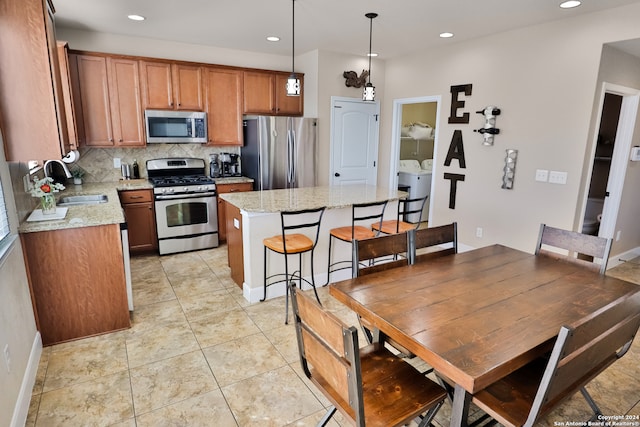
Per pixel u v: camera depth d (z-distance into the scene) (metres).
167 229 4.42
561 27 3.49
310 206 3.13
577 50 3.41
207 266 4.12
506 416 1.39
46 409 1.97
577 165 3.50
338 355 1.29
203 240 4.68
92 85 4.06
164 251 4.45
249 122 4.86
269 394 2.12
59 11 3.44
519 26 3.75
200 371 2.32
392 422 1.34
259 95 5.02
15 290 2.07
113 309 2.73
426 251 4.86
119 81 4.18
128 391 2.12
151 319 2.95
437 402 1.47
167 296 3.37
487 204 4.30
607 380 2.29
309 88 5.21
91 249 2.59
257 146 4.71
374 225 3.63
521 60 3.83
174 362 2.40
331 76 5.10
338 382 1.31
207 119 4.72
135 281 3.69
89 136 4.13
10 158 2.21
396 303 1.65
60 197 3.49
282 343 2.64
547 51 3.62
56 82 2.48
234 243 3.52
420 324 1.47
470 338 1.37
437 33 4.05
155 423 1.89
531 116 3.80
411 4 3.18
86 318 2.65
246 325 2.88
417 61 5.00
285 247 2.86
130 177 4.64
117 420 1.91
